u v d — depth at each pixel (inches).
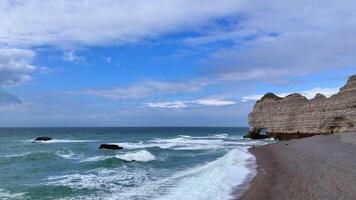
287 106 2628.0
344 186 599.5
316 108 2352.4
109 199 662.5
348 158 944.9
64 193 736.3
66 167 1173.1
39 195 725.9
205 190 657.6
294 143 1606.8
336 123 2202.3
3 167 1185.4
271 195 581.9
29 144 2491.4
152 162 1279.5
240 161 1069.1
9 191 768.9
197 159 1360.7
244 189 652.7
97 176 956.0
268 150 1370.6
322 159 957.2
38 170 1109.1
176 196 634.8
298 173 766.5
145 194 689.6
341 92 2204.7
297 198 541.6
